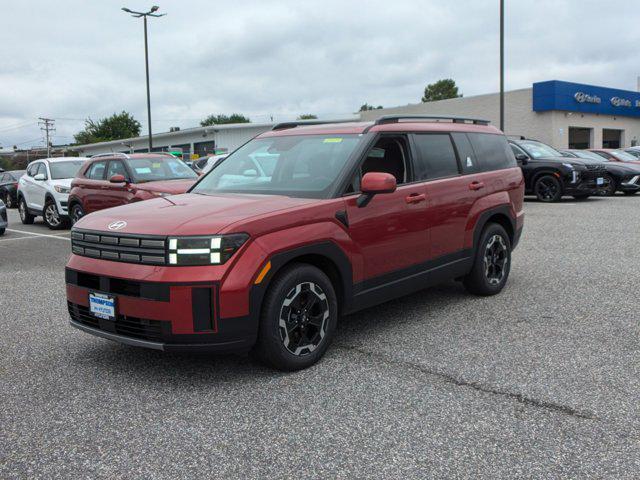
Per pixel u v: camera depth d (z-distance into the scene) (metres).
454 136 5.68
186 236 3.63
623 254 8.22
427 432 3.16
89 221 4.21
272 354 3.91
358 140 4.70
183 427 3.29
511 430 3.17
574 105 36.50
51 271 8.23
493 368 4.06
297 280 3.97
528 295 6.07
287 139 5.12
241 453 2.99
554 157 16.83
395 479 2.72
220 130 49.34
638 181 18.30
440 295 6.16
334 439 3.11
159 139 56.16
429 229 5.07
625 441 3.03
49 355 4.55
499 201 5.96
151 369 4.18
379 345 4.59
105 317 3.90
